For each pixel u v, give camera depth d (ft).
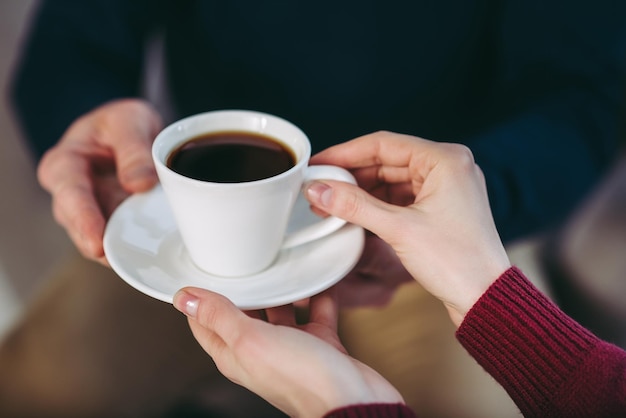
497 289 1.44
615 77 2.11
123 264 1.46
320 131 2.23
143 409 1.94
